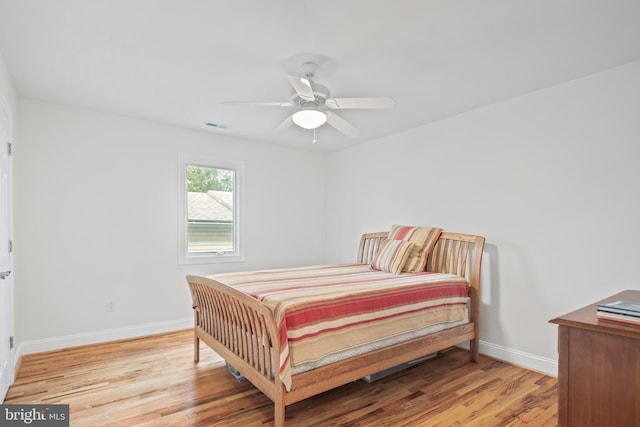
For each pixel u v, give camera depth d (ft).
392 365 7.80
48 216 10.62
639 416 4.26
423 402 7.66
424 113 11.34
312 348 6.54
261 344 6.73
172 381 8.56
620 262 8.00
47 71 8.42
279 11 5.96
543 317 9.28
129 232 12.01
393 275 10.18
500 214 10.28
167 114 11.63
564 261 8.93
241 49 7.30
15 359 8.96
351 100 7.79
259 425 6.72
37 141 10.46
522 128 9.81
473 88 9.34
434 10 5.91
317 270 11.02
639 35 6.71
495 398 7.85
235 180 14.64
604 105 8.30
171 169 12.89
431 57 7.60
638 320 4.54
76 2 5.73
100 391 8.02
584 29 6.51
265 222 15.39
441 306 9.13
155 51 7.43
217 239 14.20
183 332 12.66
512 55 7.53
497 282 10.30
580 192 8.67
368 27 6.44
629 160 7.91
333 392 8.12
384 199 14.26
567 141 8.91
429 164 12.41
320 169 17.24
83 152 11.21
